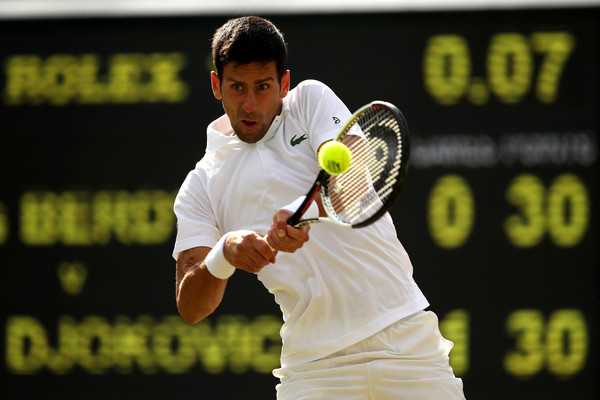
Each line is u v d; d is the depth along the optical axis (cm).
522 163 1856
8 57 1917
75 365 1912
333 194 934
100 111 1909
